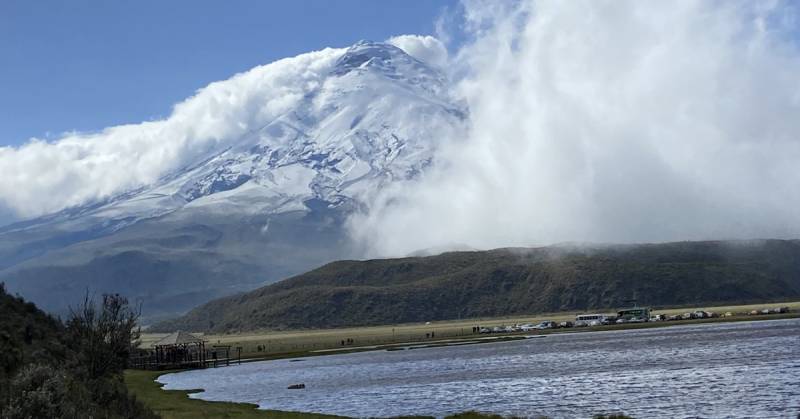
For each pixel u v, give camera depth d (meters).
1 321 68.69
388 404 84.25
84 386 53.03
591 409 73.19
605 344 168.25
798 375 88.81
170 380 131.38
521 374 110.75
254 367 166.12
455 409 77.94
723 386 83.88
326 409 81.94
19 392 41.56
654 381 92.25
